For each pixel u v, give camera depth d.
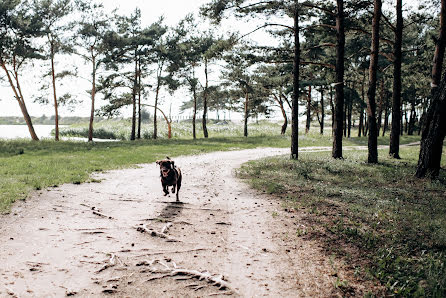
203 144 33.12
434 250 5.59
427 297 4.12
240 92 48.97
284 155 21.97
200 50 43.56
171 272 4.75
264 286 4.42
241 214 7.98
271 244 5.98
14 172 12.57
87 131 58.84
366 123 57.00
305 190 10.69
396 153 19.62
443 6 13.32
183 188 11.33
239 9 18.31
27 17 32.28
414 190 10.45
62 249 5.52
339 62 18.52
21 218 7.11
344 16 18.81
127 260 5.15
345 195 9.70
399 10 18.77
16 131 69.00
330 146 35.12
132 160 18.94
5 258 5.05
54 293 4.09
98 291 4.17
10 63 33.59
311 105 51.88
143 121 101.19
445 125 12.02
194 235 6.45
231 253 5.55
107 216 7.50
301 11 18.14
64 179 11.56
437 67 13.38
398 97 19.34
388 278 4.65
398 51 19.06
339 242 6.03
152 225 6.98
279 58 24.19
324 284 4.50
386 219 7.27
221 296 4.15
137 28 40.91
